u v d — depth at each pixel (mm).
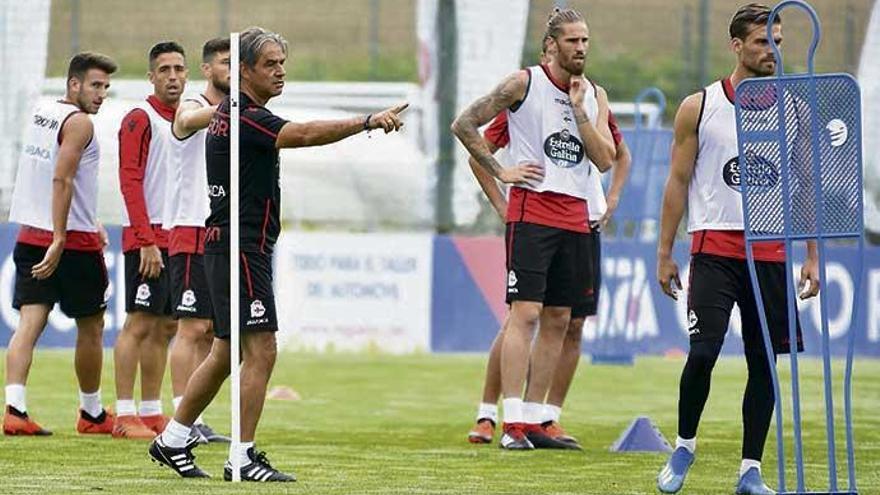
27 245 35594
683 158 26906
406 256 65250
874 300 65875
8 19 66750
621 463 31531
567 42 33938
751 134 24219
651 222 67375
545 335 35000
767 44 26266
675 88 90125
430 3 71875
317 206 71875
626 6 94562
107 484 26594
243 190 26297
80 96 35312
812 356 66000
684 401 26672
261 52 26188
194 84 62656
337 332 65000
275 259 64625
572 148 34406
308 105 80750
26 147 35719
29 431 35562
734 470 30703
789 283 24078
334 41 107125
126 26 99188
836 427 40531
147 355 36000
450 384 53219
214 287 26906
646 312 65312
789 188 24000
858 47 82750
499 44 69812
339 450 33625
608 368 60781
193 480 27234
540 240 34188
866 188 68938
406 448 34250
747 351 26953
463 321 65375
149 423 36219
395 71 104688
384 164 72438
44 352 61594
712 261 26672
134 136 35125
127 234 35906
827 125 23688
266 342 26844
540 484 27844
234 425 26828
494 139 35719
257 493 25438
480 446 34844
